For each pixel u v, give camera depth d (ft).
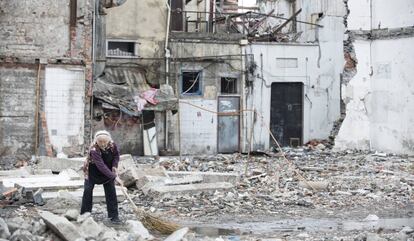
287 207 53.01
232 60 110.93
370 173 76.64
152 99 100.32
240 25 128.88
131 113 98.12
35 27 86.07
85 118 88.12
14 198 51.19
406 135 102.83
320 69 117.19
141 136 101.91
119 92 98.27
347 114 110.22
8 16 85.35
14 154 85.81
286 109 115.65
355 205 54.75
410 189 63.41
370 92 110.32
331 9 118.11
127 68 104.78
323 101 117.70
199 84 109.40
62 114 87.30
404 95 103.35
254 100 112.57
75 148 87.66
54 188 55.16
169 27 107.86
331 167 82.07
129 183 57.67
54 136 87.04
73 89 87.66
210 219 47.24
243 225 44.98
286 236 40.42
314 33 119.14
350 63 110.52
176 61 107.24
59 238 34.55
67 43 87.15
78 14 87.25
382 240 36.73
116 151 42.70
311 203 54.54
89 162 42.32
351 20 110.11
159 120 104.22
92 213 46.19
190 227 43.86
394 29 105.29
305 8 123.75
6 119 85.61
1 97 85.46
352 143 110.22
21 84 86.02
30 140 86.22
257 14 121.29
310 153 102.53
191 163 84.64
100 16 99.25
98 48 99.30
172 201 53.57
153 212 48.88
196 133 108.17
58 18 86.74
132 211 48.16
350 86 110.42
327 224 45.83
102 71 99.86
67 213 38.45
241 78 111.65
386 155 101.30
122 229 40.32
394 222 46.88
